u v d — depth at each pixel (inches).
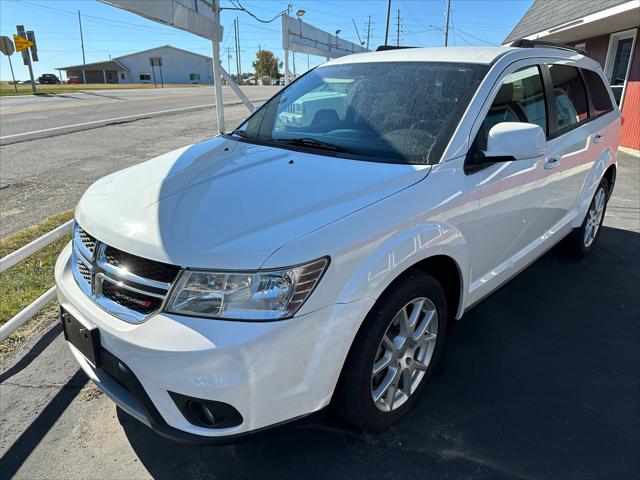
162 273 75.0
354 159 101.6
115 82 3073.3
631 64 446.6
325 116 121.7
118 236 80.0
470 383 111.8
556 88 139.3
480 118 106.0
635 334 133.9
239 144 120.0
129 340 74.2
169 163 108.9
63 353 121.1
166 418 74.9
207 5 323.6
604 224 226.7
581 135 149.9
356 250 78.7
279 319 72.3
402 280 88.1
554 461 90.4
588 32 498.6
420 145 101.7
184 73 3100.4
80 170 315.9
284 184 90.7
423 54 128.3
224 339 70.5
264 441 94.1
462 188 98.2
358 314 79.4
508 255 124.2
